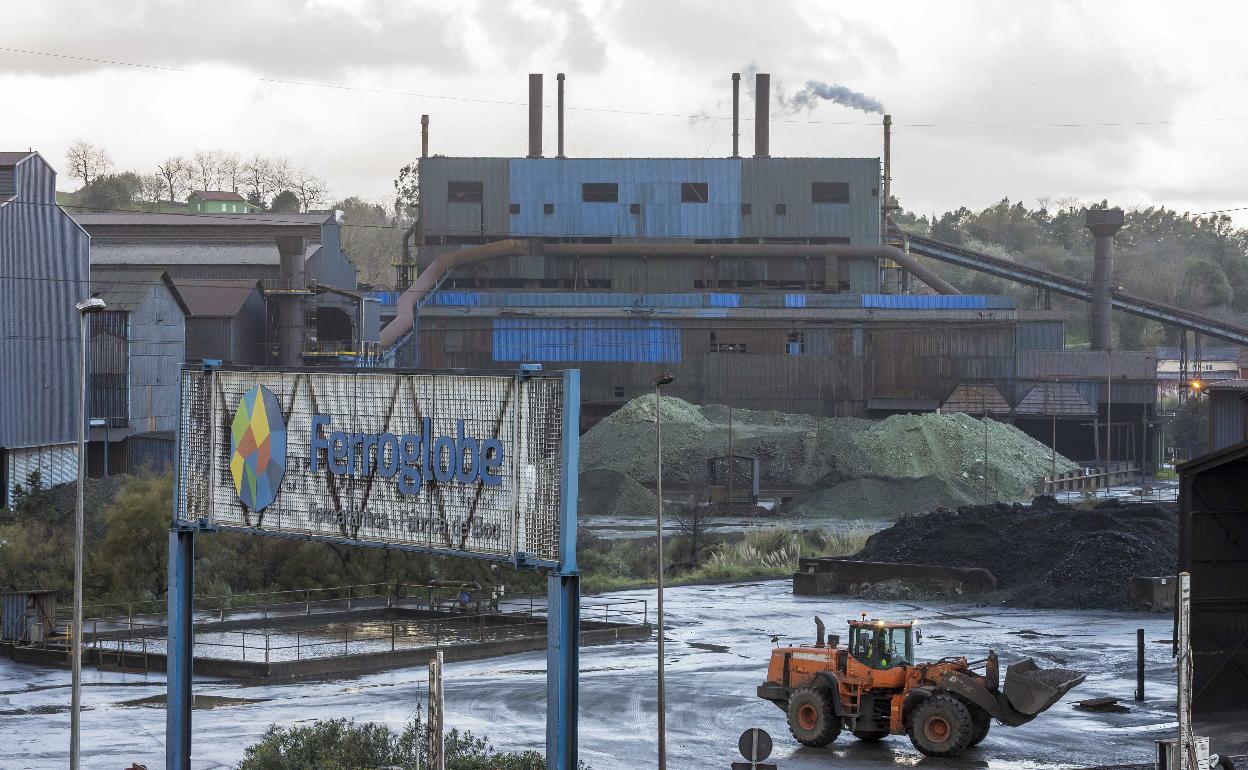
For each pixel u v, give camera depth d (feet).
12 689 123.44
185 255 402.52
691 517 261.44
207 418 85.25
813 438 360.89
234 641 147.64
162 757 95.45
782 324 410.93
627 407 374.22
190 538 86.22
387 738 81.66
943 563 197.26
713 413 396.16
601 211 448.24
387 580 188.24
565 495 67.26
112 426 267.80
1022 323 447.01
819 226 447.42
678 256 445.37
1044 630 158.92
